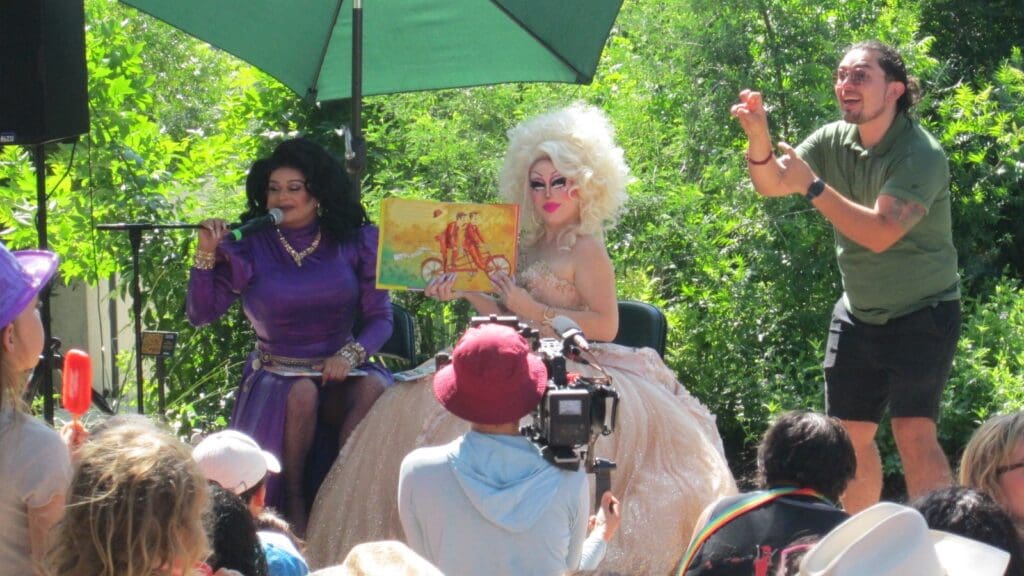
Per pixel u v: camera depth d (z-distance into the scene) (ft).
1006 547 26.43
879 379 47.98
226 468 32.27
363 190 66.23
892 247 46.19
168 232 62.85
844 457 29.66
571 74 50.49
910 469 47.16
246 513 27.37
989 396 58.44
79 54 48.47
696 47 68.69
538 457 29.76
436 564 28.96
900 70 45.50
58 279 65.21
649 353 46.24
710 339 63.21
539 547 28.73
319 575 20.53
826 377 49.21
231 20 49.01
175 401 59.82
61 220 61.21
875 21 67.92
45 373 46.01
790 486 29.50
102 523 21.90
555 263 44.62
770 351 62.90
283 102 72.74
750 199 64.64
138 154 63.93
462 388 29.66
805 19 66.59
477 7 50.08
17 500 25.75
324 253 45.44
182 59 92.63
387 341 49.26
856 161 46.80
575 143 44.78
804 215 63.98
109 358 79.56
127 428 23.61
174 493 22.34
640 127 70.03
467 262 42.80
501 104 68.33
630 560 40.42
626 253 64.34
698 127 68.44
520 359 29.71
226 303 44.91
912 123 46.14
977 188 68.74
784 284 63.21
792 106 65.98
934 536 25.38
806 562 24.20
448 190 65.16
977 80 77.36
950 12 83.10
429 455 29.58
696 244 64.23
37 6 46.06
